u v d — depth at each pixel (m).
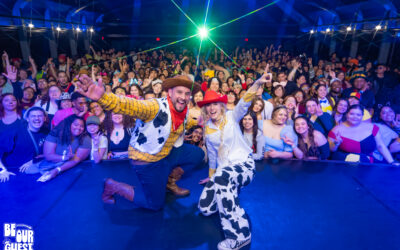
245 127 3.22
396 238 1.83
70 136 3.13
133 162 2.00
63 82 5.61
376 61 11.85
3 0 10.80
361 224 2.00
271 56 15.03
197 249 1.75
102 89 1.53
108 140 3.42
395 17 11.16
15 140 3.05
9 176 2.79
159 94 4.85
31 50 12.27
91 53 16.62
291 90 5.35
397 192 2.49
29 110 3.09
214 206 2.05
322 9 16.16
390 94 5.89
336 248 1.73
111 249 1.74
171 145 2.01
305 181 2.72
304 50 18.36
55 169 2.88
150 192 2.03
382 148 3.34
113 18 18.91
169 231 1.93
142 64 12.27
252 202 2.30
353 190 2.54
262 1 18.39
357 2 13.06
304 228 1.95
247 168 1.89
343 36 14.92
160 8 19.12
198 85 2.05
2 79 4.86
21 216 2.09
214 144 2.10
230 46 19.58
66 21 14.86
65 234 1.88
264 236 1.85
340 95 5.89
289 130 3.36
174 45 19.86
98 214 2.13
